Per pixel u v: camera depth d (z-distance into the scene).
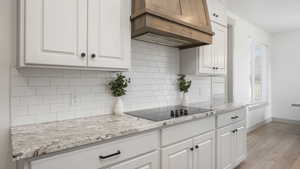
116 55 1.48
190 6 1.94
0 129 1.25
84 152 1.05
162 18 1.60
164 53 2.30
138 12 1.54
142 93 2.08
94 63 1.35
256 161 2.71
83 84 1.64
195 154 1.76
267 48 5.15
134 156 1.28
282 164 2.61
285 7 3.34
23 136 1.08
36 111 1.40
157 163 1.43
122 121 1.47
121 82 1.79
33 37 1.09
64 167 0.98
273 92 5.22
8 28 1.25
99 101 1.74
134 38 1.90
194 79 2.71
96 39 1.36
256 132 4.16
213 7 2.36
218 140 2.07
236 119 2.41
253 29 4.38
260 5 3.26
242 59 3.94
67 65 1.23
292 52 4.87
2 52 1.24
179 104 2.49
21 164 0.90
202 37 1.98
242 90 3.93
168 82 2.36
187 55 2.37
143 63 2.08
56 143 0.96
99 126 1.31
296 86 4.81
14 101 1.30
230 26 3.61
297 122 4.81
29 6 1.08
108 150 1.15
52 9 1.16
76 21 1.26
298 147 3.24
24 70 1.34
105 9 1.41
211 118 1.96
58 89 1.50
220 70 2.53
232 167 2.33
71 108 1.57
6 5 1.24
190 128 1.71
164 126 1.48
